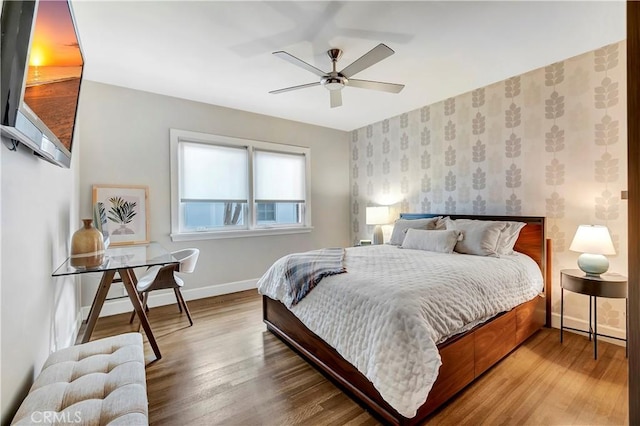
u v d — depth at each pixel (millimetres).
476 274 2064
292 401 1765
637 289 841
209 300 3639
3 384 1069
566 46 2455
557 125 2770
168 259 2229
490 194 3281
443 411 1657
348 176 5195
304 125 4641
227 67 2773
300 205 4672
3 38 920
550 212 2826
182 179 3590
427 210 3947
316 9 1974
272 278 2588
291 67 2783
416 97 3602
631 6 852
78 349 1501
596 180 2551
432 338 1510
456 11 1999
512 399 1757
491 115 3248
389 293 1667
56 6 1286
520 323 2369
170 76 2953
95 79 3010
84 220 2160
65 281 2211
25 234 1319
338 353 1872
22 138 1070
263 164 4242
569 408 1683
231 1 1881
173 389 1877
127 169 3229
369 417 1631
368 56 2057
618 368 2080
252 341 2543
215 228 3873
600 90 2512
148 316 3115
